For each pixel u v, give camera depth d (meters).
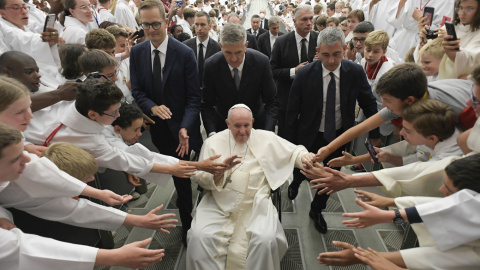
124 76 3.45
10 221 1.42
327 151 2.24
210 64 2.64
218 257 2.01
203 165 2.09
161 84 2.45
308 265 2.48
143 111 2.49
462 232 1.18
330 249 2.64
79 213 1.60
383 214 1.31
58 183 1.53
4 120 1.43
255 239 1.96
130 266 1.30
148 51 2.42
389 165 2.12
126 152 2.04
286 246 2.09
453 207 1.19
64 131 1.86
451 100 1.72
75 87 1.95
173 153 2.70
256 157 2.43
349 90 2.42
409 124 1.66
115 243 2.69
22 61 1.98
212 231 2.05
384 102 1.83
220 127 2.93
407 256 1.30
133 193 3.34
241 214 2.26
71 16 3.46
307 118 2.59
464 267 1.21
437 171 1.54
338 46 2.24
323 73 2.44
